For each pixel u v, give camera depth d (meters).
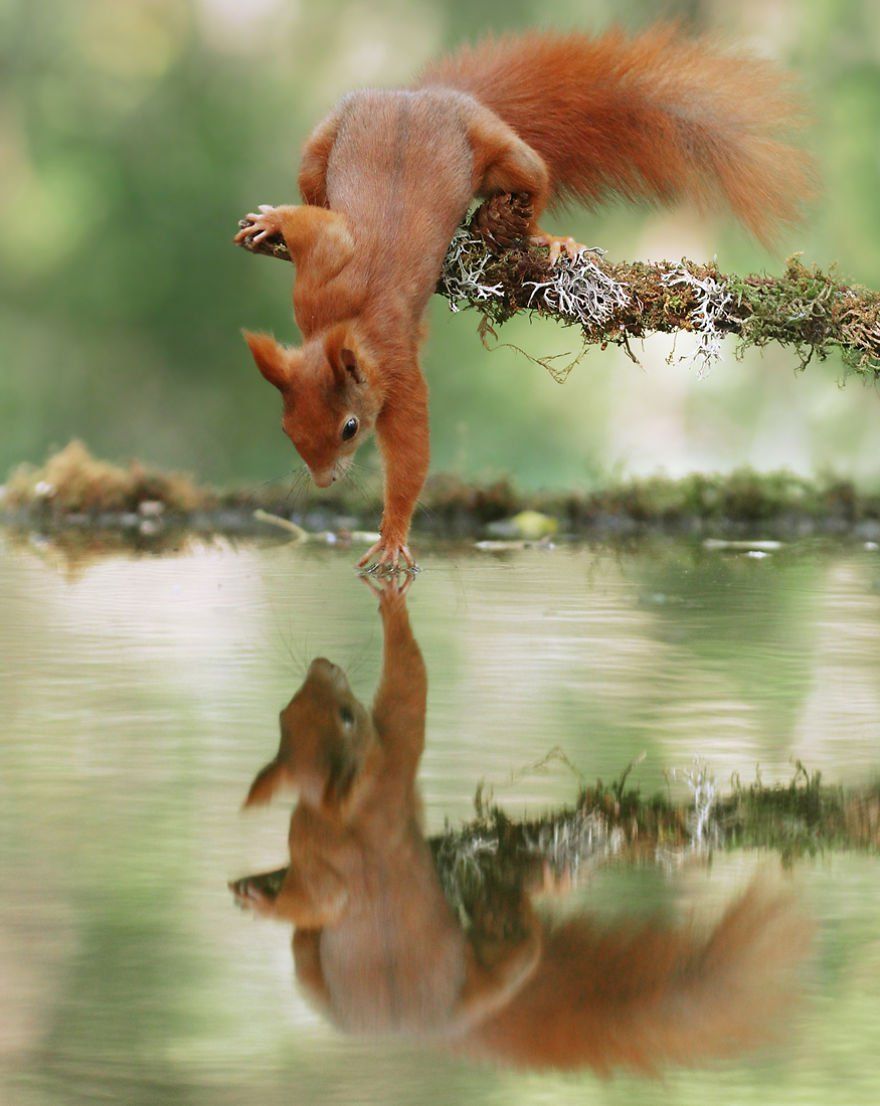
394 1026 4.21
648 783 6.23
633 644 9.12
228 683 8.02
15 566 12.64
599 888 5.17
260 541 14.78
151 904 4.93
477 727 7.12
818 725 7.19
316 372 10.64
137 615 10.12
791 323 11.07
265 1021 4.19
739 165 12.73
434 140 11.16
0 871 5.14
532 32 12.86
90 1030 4.11
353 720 7.21
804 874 5.29
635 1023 4.29
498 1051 4.11
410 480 11.70
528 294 11.25
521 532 15.94
